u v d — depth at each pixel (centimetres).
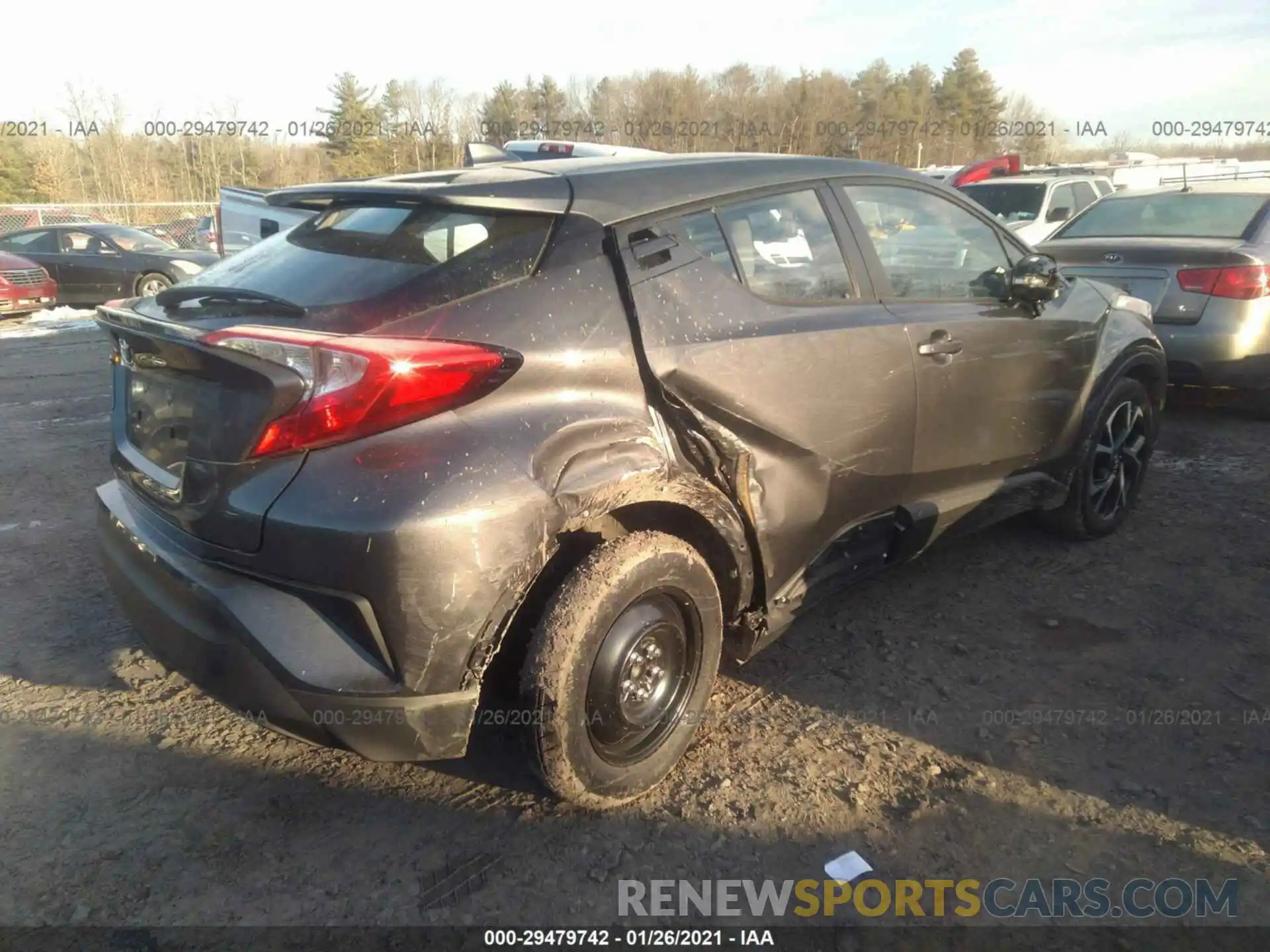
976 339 376
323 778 299
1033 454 420
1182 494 533
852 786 293
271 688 236
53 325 1309
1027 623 392
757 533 306
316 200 312
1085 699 337
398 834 274
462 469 235
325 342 230
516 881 257
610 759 278
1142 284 651
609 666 268
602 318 272
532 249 270
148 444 281
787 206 333
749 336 300
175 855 265
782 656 369
